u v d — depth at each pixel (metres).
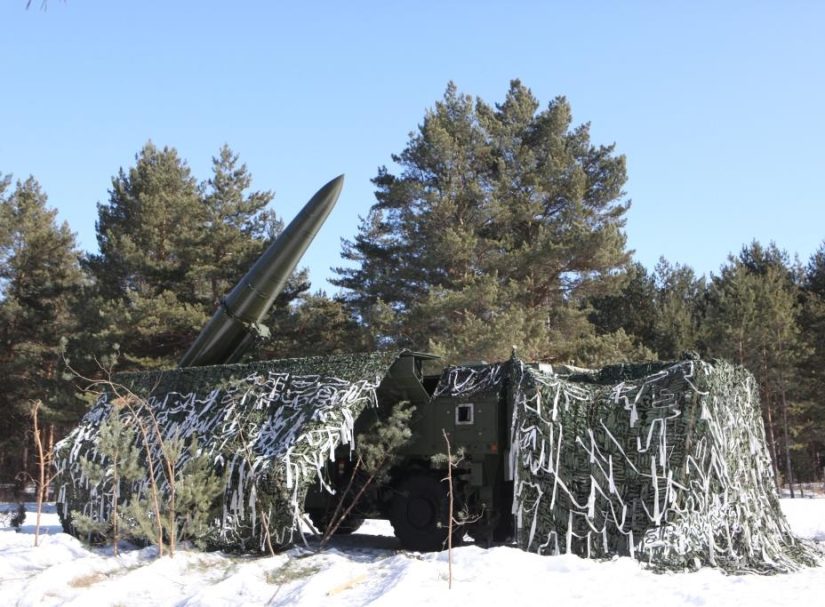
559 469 8.77
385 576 7.68
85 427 12.02
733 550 8.62
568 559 7.93
